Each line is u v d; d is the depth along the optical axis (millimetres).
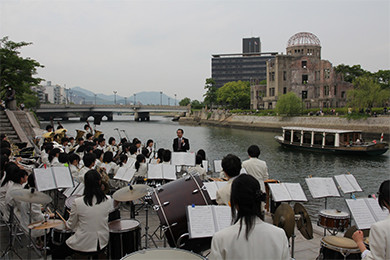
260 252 2979
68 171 7371
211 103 134875
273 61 95500
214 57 189500
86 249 5273
